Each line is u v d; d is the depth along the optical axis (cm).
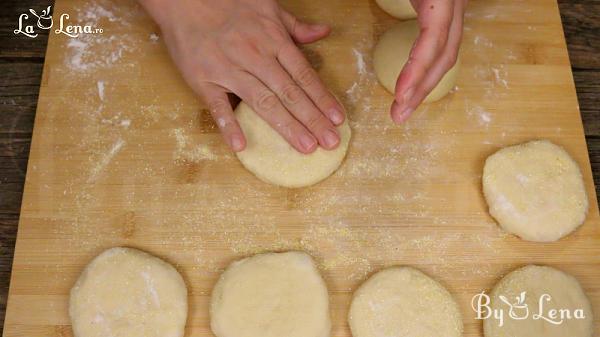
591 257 69
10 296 67
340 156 71
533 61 76
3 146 74
